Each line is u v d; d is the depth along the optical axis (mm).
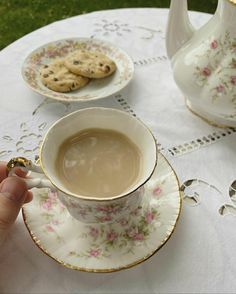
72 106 494
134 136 376
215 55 428
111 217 352
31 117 477
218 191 409
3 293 341
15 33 1192
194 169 427
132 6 1271
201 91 443
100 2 1285
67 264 346
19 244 369
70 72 528
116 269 344
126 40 581
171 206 383
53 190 359
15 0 1291
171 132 462
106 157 371
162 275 351
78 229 372
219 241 371
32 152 440
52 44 558
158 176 406
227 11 404
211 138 458
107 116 378
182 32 457
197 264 357
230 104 429
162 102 497
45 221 375
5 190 345
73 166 364
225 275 351
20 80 521
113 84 521
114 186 353
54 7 1271
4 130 460
